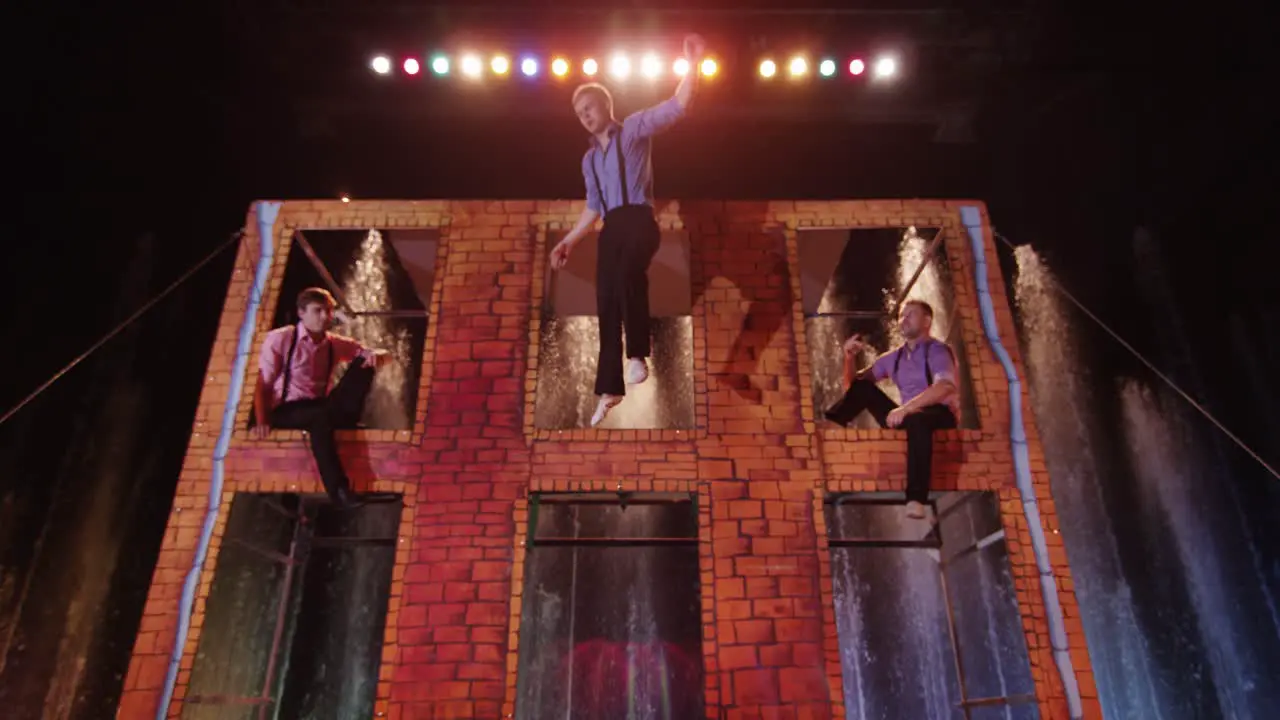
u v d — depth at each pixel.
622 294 3.93
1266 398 6.52
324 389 4.44
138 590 5.60
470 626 3.86
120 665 5.35
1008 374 4.45
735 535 4.03
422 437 4.27
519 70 7.33
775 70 7.38
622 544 4.42
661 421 5.59
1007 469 4.22
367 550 5.36
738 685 3.74
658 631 5.13
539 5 7.12
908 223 4.82
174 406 6.28
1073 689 3.77
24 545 5.48
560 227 4.80
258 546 4.60
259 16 6.95
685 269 5.62
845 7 7.14
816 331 6.06
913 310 4.48
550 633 5.11
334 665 5.03
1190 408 6.62
